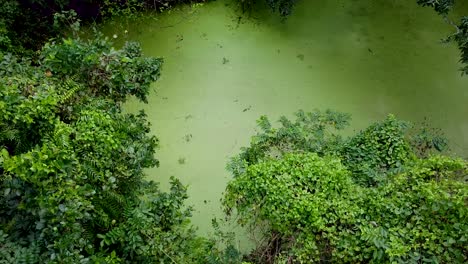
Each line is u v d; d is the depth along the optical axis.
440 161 4.04
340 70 7.15
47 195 3.23
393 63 7.28
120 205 3.75
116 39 7.20
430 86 7.03
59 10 6.73
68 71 4.14
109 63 4.19
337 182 4.05
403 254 3.57
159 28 7.40
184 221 4.13
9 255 3.18
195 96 6.64
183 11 7.61
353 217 3.85
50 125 3.63
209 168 5.89
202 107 6.53
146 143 4.30
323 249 4.03
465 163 4.02
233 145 6.16
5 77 3.76
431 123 6.63
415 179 3.97
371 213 3.91
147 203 3.94
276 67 7.10
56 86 3.97
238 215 4.70
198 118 6.41
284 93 6.80
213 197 5.60
